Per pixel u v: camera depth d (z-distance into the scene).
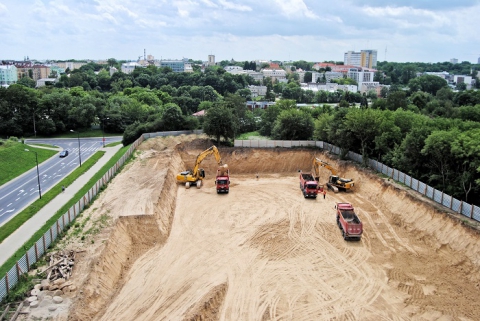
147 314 31.45
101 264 35.62
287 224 50.62
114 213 47.06
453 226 43.09
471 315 32.34
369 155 70.62
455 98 152.38
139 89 182.25
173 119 93.19
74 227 43.00
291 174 76.31
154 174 63.50
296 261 41.31
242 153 78.69
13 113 112.00
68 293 31.19
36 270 34.19
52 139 110.12
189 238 46.25
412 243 45.22
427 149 52.19
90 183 62.94
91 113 118.50
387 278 38.03
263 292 35.69
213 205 57.50
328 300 34.62
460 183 49.16
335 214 54.12
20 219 47.16
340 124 74.62
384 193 57.47
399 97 116.56
